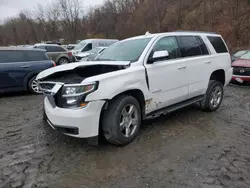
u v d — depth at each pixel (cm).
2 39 4741
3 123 428
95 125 288
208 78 457
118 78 304
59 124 291
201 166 273
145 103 345
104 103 290
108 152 309
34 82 693
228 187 234
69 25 4225
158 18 3161
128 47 396
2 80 638
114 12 4456
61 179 252
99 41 1636
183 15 2839
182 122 421
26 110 516
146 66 345
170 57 390
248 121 427
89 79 283
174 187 236
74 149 319
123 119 320
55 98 300
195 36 454
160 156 298
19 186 241
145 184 241
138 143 334
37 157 300
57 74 355
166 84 372
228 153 305
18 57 675
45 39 4534
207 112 481
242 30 1955
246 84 777
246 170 265
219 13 2333
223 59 495
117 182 246
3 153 312
